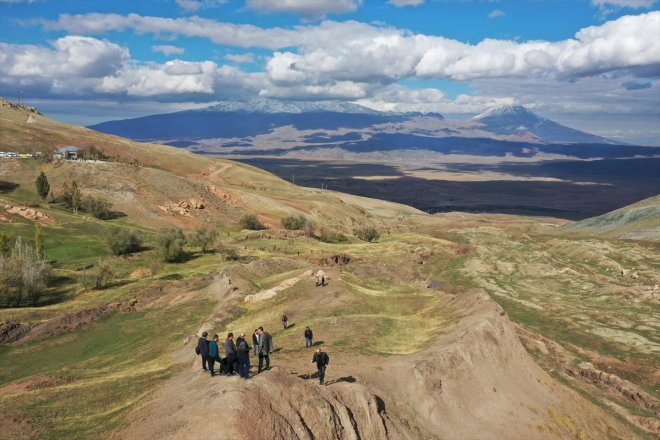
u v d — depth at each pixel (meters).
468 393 37.09
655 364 68.88
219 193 164.25
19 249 76.75
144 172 154.00
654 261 141.25
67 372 40.72
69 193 126.50
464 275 129.12
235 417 20.94
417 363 36.53
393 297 61.78
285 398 24.09
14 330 55.97
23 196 125.50
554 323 90.00
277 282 70.50
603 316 92.75
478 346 42.03
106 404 29.86
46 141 187.25
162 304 67.81
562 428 39.12
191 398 24.02
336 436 24.80
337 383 29.61
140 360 45.44
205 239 106.25
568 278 129.25
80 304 66.94
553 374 61.16
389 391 33.91
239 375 25.50
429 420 33.16
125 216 127.31
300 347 40.06
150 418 23.88
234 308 56.91
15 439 25.20
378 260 121.94
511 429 35.94
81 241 101.69
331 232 153.00
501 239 189.88
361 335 44.28
